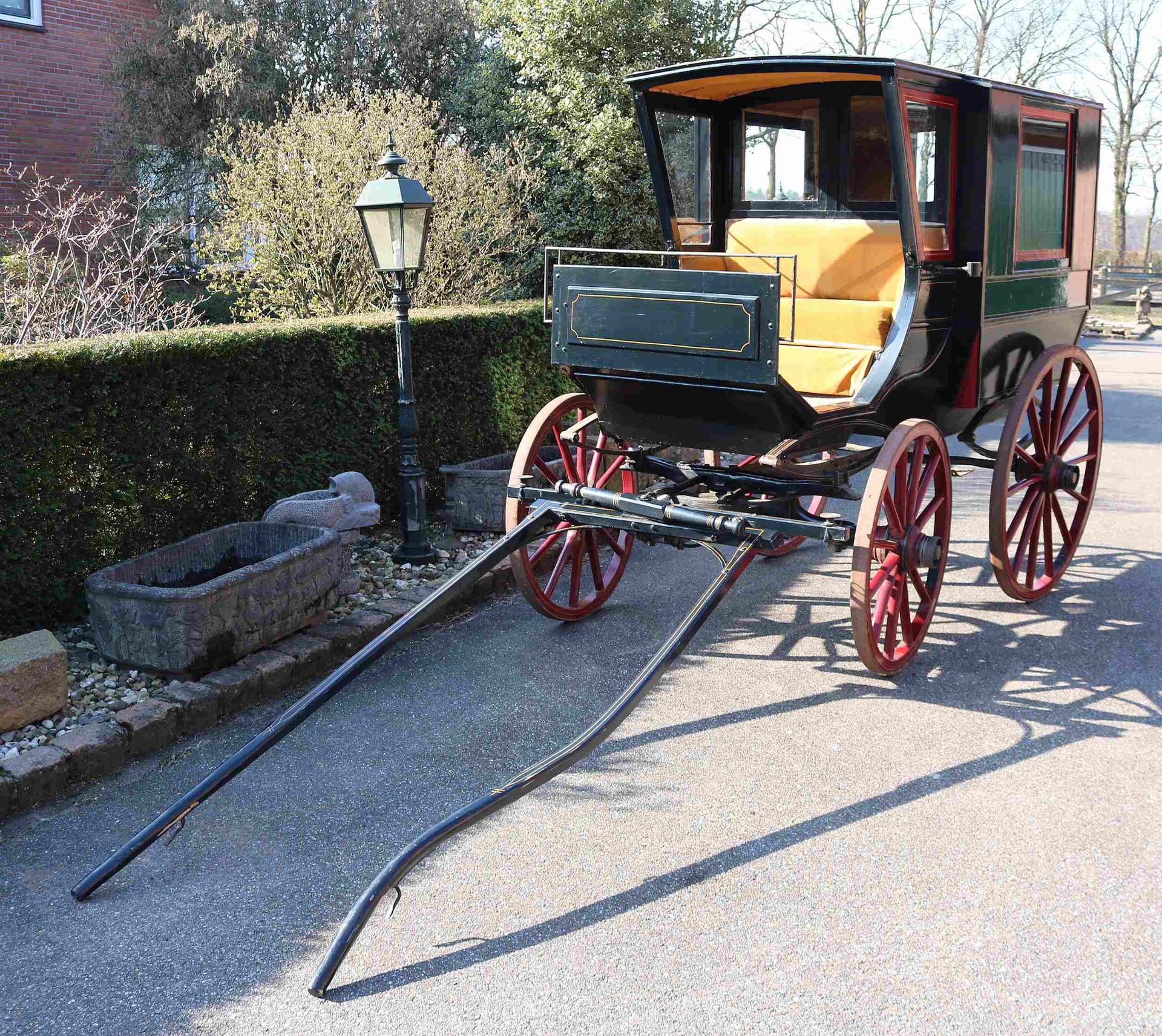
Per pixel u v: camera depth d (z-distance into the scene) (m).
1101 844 3.19
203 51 12.43
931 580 4.59
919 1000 2.55
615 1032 2.48
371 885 2.71
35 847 3.28
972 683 4.38
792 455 4.20
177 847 3.26
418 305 8.93
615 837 3.28
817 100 5.10
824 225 4.88
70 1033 2.51
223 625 4.27
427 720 4.10
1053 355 5.21
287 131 8.86
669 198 5.33
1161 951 2.71
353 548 6.00
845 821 3.34
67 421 4.64
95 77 12.62
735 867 3.11
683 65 4.80
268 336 5.56
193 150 12.52
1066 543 5.75
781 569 5.94
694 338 3.93
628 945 2.78
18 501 4.50
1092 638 4.84
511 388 7.41
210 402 5.29
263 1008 2.58
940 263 4.78
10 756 3.58
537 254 12.04
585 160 12.06
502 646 4.85
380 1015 2.55
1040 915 2.86
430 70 13.89
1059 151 5.44
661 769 3.70
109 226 8.73
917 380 4.66
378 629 4.84
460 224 9.34
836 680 4.43
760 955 2.73
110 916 2.94
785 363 4.79
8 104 11.89
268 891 3.04
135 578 4.54
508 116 12.41
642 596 5.53
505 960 2.73
